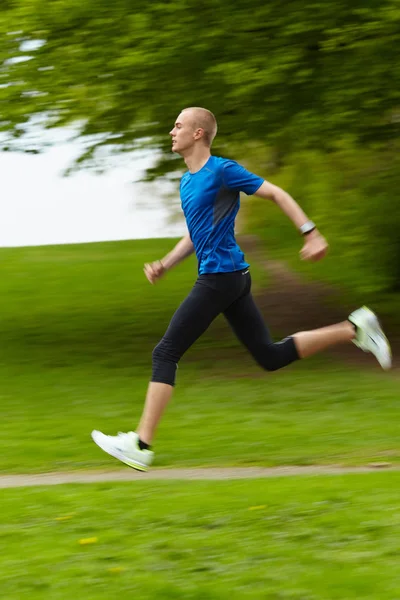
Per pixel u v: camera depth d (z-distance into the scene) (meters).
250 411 9.30
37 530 5.05
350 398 9.83
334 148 12.78
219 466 6.96
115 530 4.99
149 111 12.45
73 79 11.98
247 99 11.66
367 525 4.92
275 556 4.52
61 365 12.84
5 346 14.93
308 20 11.14
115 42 11.48
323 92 11.37
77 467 7.03
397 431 8.09
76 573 4.36
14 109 12.48
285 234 31.97
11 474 6.88
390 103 11.44
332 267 25.36
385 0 10.94
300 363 12.40
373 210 16.50
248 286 5.97
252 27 11.30
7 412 9.54
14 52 12.28
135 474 6.75
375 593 4.04
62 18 11.73
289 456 7.23
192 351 13.87
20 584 4.25
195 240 5.89
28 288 24.53
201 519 5.11
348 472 6.64
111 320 18.17
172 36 11.23
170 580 4.25
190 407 9.59
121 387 10.91
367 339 6.04
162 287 23.83
